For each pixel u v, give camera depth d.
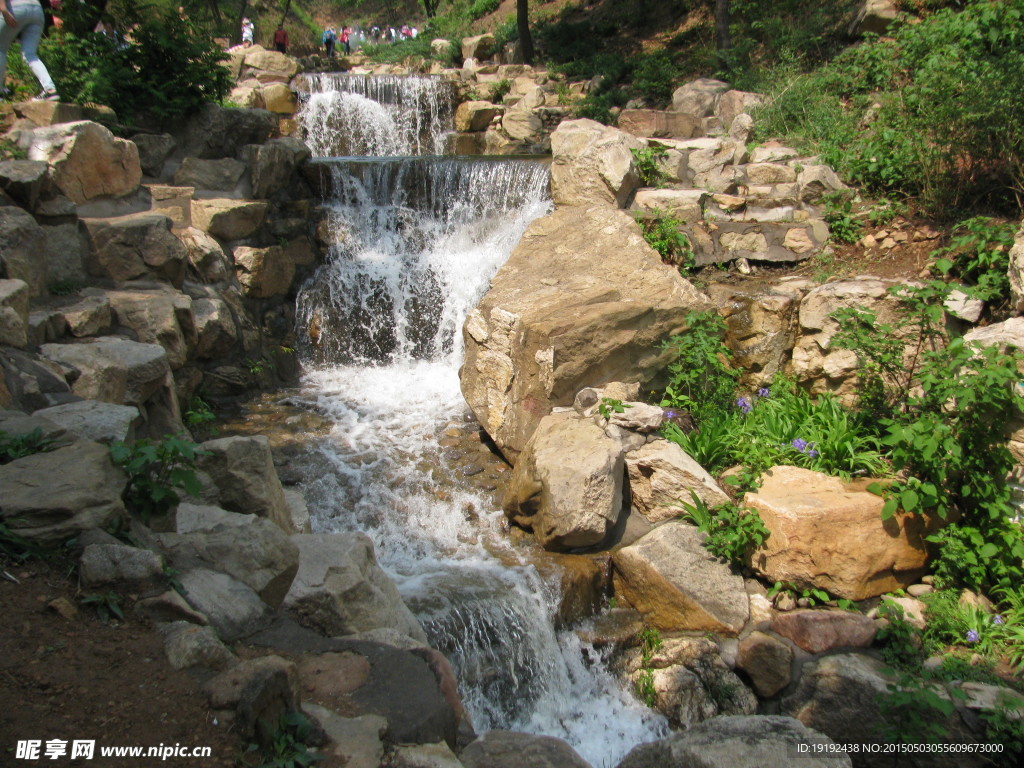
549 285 8.08
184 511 4.23
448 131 16.94
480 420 7.71
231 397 8.52
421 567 6.00
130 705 2.85
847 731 5.17
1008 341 6.29
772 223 9.22
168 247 8.09
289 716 2.94
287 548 3.95
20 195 6.98
